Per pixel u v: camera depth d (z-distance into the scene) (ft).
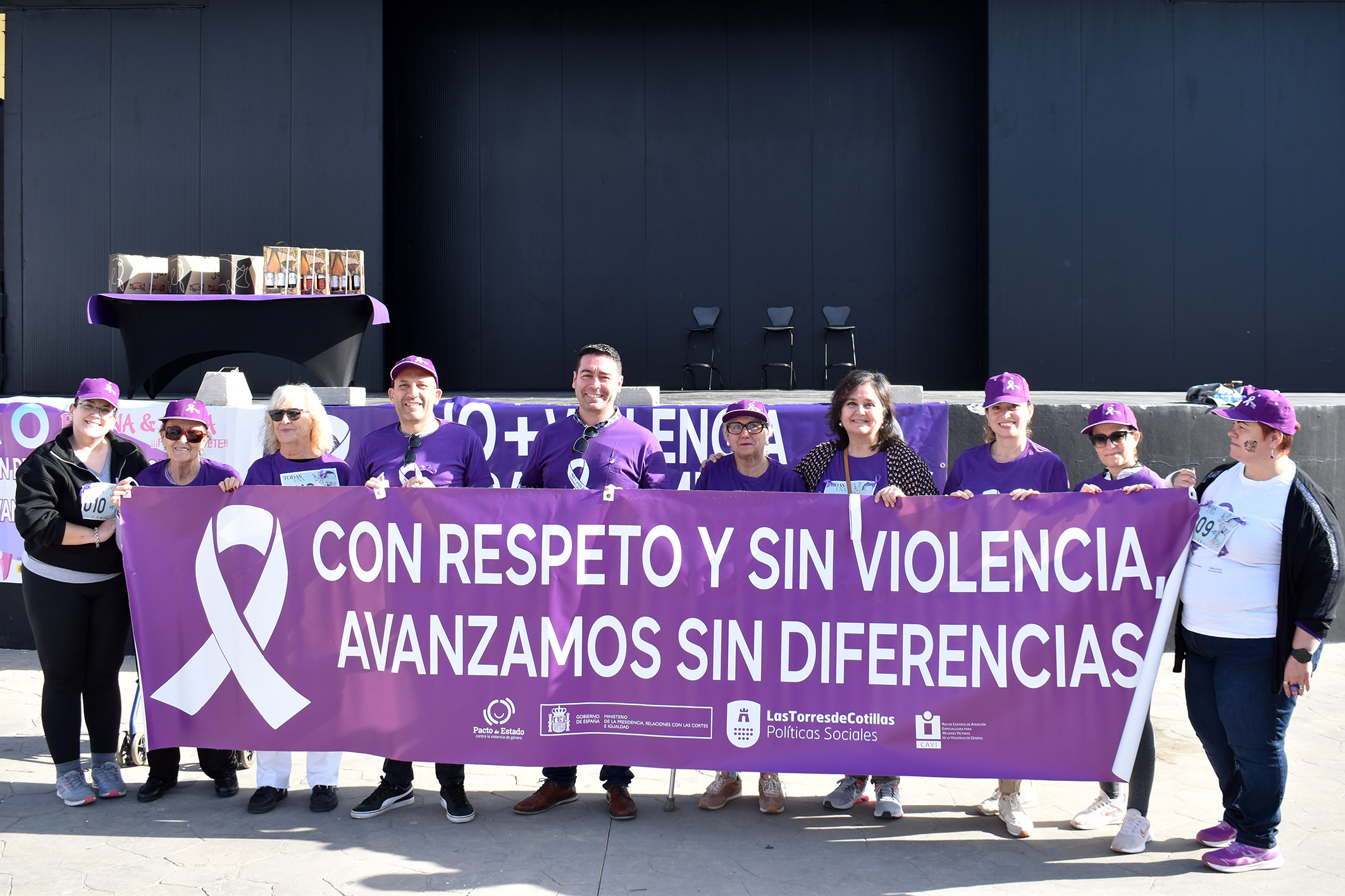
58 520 12.08
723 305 42.80
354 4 38.70
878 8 42.01
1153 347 38.60
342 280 26.25
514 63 42.78
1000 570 11.72
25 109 39.58
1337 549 10.16
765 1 42.22
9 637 20.47
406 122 43.04
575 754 12.04
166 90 39.24
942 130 42.04
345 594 12.30
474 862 11.02
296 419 12.87
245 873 10.75
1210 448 20.49
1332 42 38.09
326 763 12.47
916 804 12.80
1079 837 11.78
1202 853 11.25
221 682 12.41
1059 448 20.70
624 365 43.14
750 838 11.70
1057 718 11.62
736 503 11.97
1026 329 38.78
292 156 39.04
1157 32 38.22
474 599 12.14
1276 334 38.47
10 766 13.98
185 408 12.58
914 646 11.79
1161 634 11.46
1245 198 38.37
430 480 12.96
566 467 13.01
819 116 42.34
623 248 42.96
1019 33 38.42
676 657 12.00
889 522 11.84
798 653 11.89
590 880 10.62
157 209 39.42
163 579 12.46
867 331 42.57
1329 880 10.59
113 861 11.05
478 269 43.27
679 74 42.55
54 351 39.88
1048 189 38.55
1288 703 10.63
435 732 12.13
